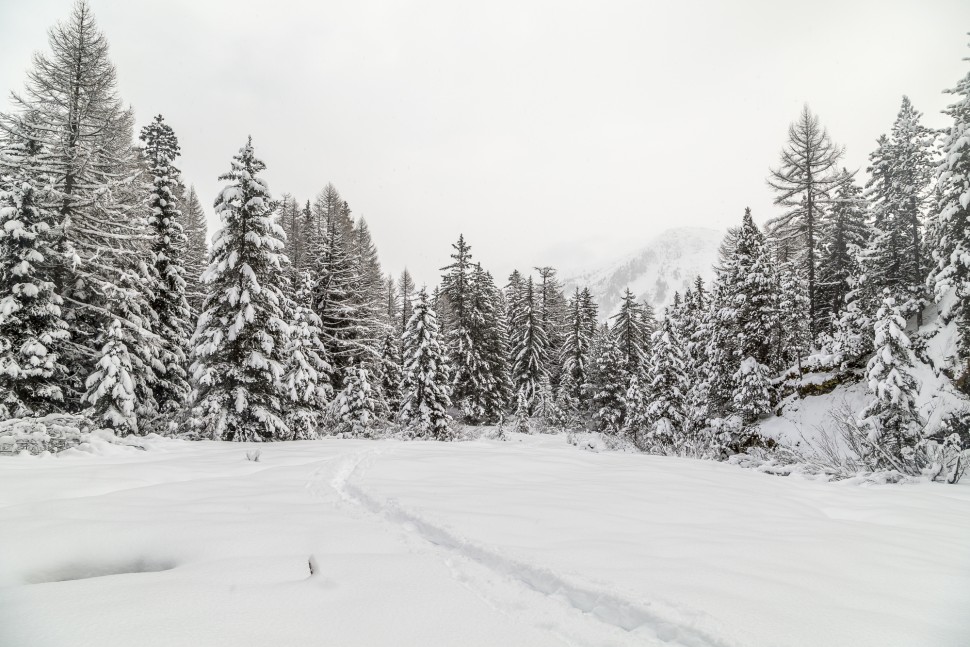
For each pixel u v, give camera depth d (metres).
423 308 27.89
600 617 2.99
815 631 2.66
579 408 39.62
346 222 45.34
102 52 19.55
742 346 22.33
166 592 3.05
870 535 4.81
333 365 29.83
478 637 2.64
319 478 7.53
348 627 2.66
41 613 2.73
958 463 9.20
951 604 3.08
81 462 8.75
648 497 6.58
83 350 17.36
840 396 20.06
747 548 4.20
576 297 43.19
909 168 21.84
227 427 16.31
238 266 17.41
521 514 5.15
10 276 15.18
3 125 16.89
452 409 36.78
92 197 18.02
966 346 14.80
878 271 22.03
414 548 4.12
